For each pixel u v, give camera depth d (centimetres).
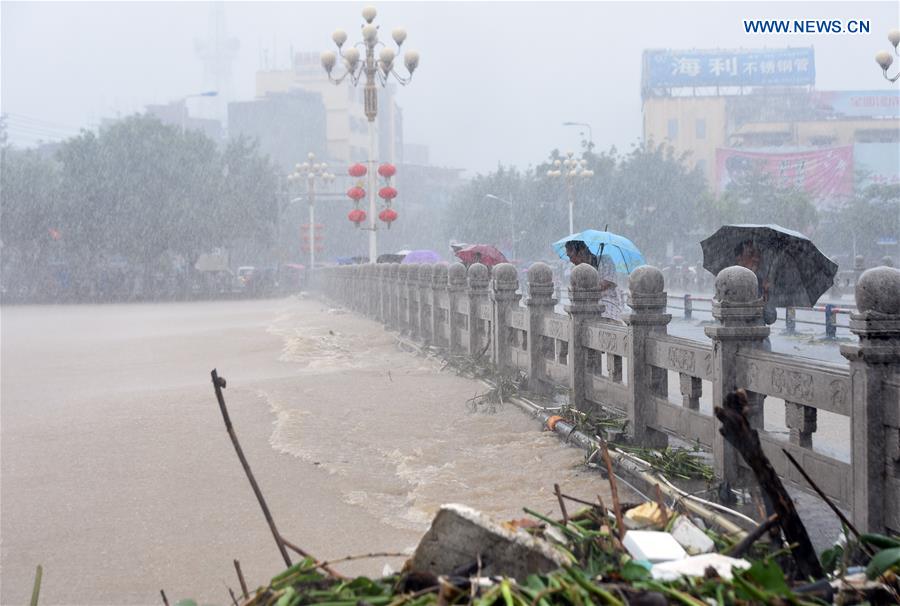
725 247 924
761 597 245
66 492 686
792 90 8038
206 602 466
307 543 549
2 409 1120
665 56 8112
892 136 7600
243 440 845
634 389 699
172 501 651
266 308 3791
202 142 5706
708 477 585
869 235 5425
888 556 288
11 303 4816
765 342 669
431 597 246
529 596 239
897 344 424
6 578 509
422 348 1544
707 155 8100
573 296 835
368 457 761
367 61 2386
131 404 1088
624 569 264
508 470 691
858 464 436
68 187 5312
